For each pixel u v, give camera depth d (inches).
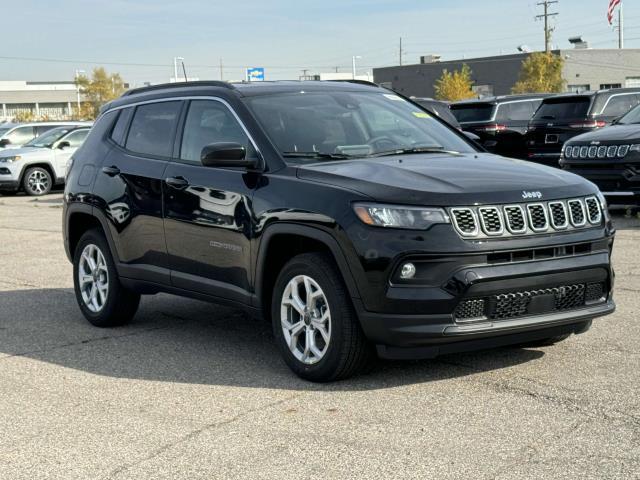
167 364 227.0
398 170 199.3
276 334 210.4
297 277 203.2
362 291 187.2
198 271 233.1
